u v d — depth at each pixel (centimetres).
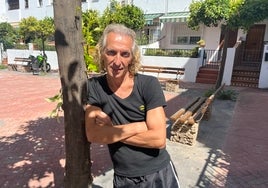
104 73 184
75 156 215
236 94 1059
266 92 1116
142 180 178
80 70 201
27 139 541
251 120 700
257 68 1349
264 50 1210
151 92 170
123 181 183
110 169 412
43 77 1557
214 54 1583
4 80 1424
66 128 212
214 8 941
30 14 2472
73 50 195
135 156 177
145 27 1798
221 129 620
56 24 192
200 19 1012
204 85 1295
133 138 171
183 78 1435
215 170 414
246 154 479
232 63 1288
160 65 1507
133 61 171
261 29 1491
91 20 259
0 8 2833
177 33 1720
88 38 244
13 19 2673
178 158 454
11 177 386
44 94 1048
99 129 175
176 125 518
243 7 900
